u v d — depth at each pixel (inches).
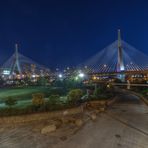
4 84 3255.4
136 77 3425.2
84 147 498.3
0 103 1075.3
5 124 645.9
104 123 713.6
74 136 563.5
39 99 789.9
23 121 674.8
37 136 551.5
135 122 745.0
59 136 556.4
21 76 4776.1
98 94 1375.5
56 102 872.9
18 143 508.1
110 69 3934.5
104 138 562.6
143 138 573.9
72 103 902.4
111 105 1186.6
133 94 2151.8
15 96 1437.0
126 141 547.2
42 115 719.1
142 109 1058.1
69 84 2448.3
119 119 784.9
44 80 3341.5
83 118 753.6
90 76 3575.3
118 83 3137.3
